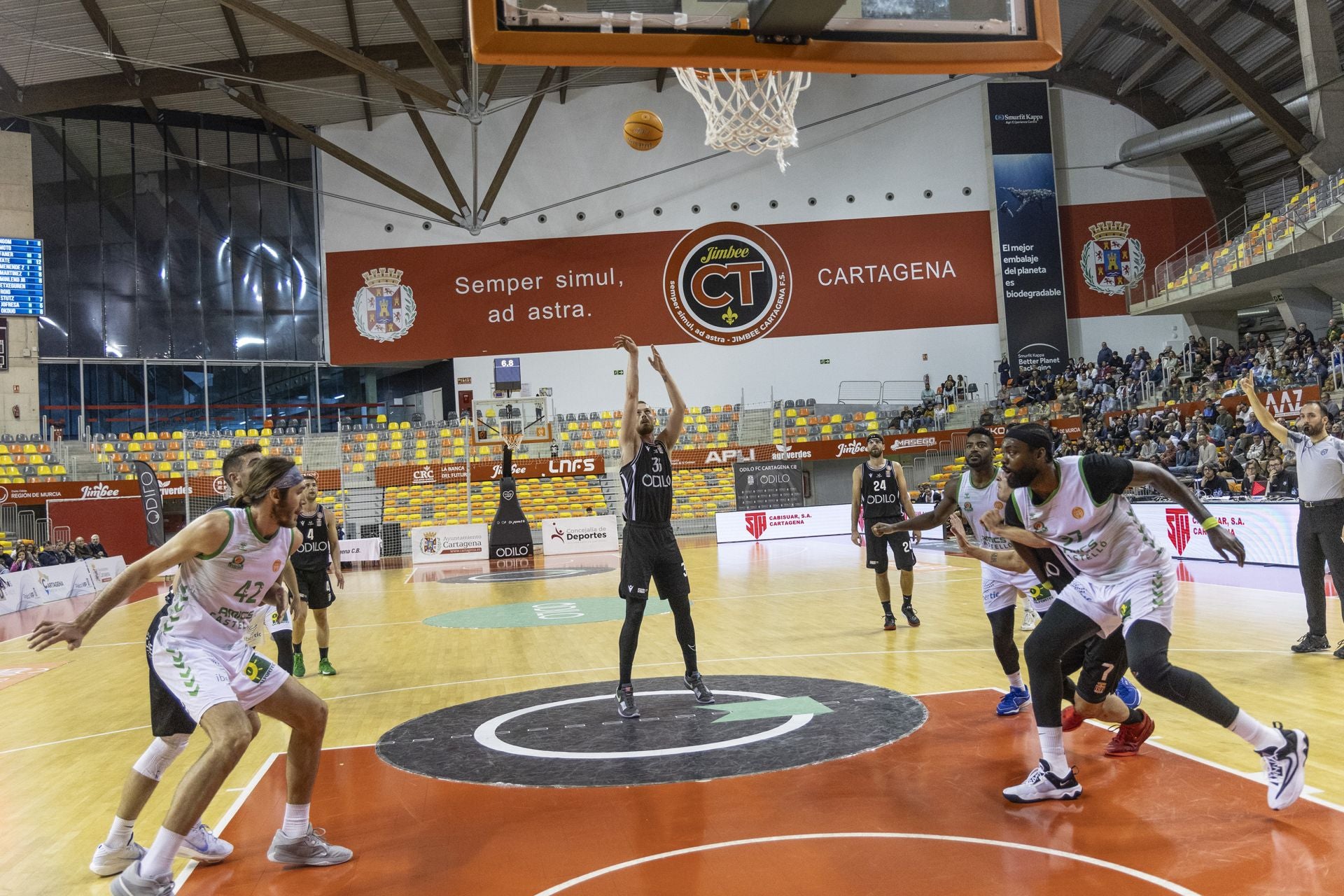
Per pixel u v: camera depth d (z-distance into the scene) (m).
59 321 25.94
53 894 3.20
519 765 4.39
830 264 28.66
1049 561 3.91
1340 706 4.76
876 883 2.79
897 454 25.59
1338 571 6.07
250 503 3.27
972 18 4.82
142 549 21.30
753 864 3.00
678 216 28.59
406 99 27.09
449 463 25.02
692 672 5.56
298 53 23.27
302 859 3.27
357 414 29.19
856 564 15.44
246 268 27.64
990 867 2.88
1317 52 20.94
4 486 21.81
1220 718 3.27
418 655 8.34
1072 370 27.11
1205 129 26.02
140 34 21.38
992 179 28.36
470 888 2.95
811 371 28.47
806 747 4.41
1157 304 26.06
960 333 28.56
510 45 4.46
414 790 4.11
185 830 2.91
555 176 28.52
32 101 22.34
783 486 23.88
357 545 23.36
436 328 28.05
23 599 15.51
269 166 28.00
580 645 8.34
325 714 3.35
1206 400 19.97
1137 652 3.43
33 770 5.02
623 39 4.56
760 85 6.86
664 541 5.46
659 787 3.91
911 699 5.39
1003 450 3.63
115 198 26.61
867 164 28.81
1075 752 4.19
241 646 3.35
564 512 25.75
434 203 26.17
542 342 28.20
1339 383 17.59
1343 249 19.28
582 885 2.91
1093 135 28.98
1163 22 21.47
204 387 27.34
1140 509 14.71
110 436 25.31
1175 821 3.21
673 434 5.61
